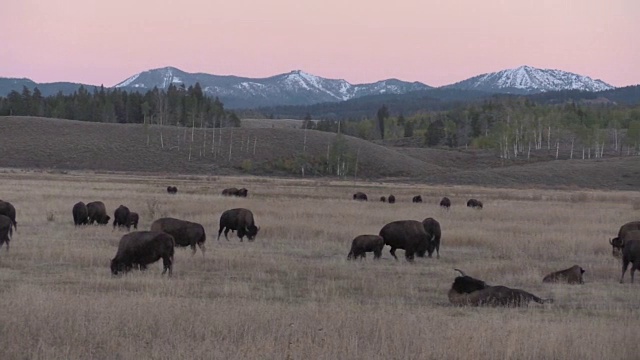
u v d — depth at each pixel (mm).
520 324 30672
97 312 30781
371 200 142500
